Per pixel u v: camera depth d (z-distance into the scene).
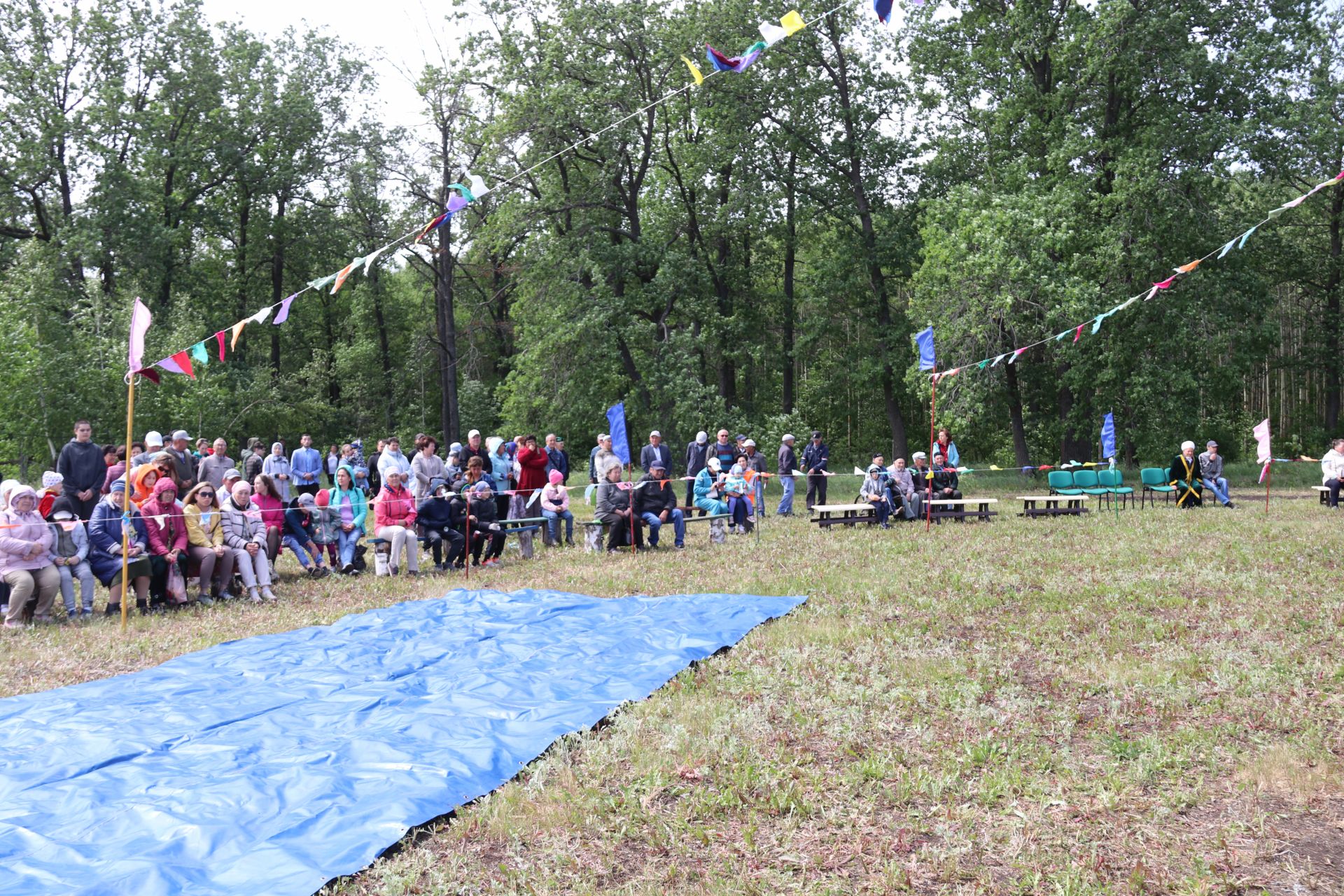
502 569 13.41
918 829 4.71
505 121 26.59
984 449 41.56
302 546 13.27
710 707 6.50
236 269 38.91
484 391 38.56
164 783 5.16
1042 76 28.42
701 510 16.19
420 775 5.20
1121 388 26.53
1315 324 35.28
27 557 10.21
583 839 4.71
